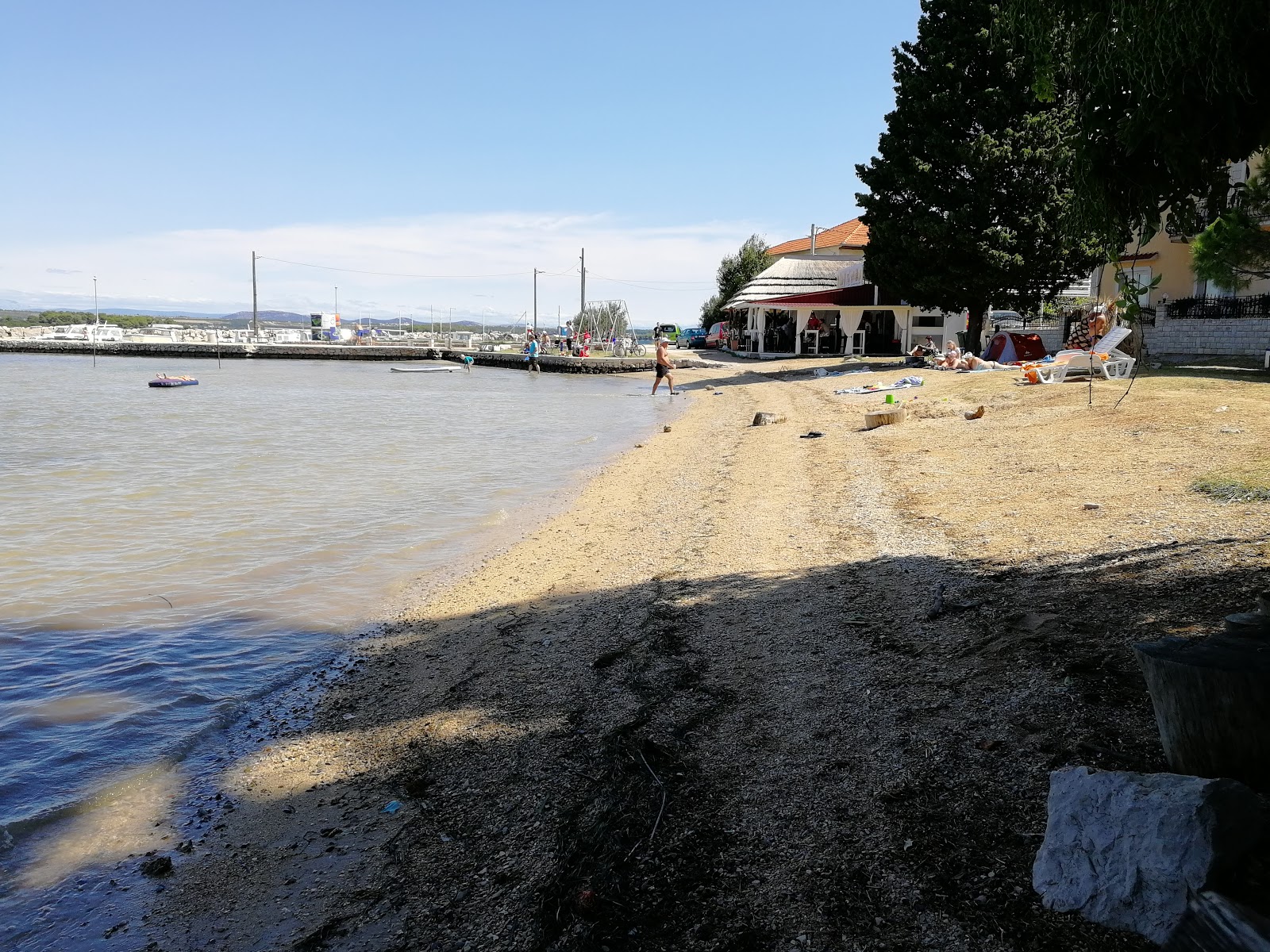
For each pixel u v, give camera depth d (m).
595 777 4.54
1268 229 5.02
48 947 3.62
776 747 4.60
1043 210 27.47
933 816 3.70
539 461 18.47
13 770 5.20
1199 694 3.28
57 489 14.76
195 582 9.23
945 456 13.09
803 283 46.62
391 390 43.31
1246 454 9.97
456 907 3.63
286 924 3.67
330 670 6.84
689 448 18.78
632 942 3.18
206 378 53.28
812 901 3.28
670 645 6.45
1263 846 2.71
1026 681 4.74
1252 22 3.76
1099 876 2.89
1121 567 6.49
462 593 8.77
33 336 95.88
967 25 28.08
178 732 5.70
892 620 6.25
